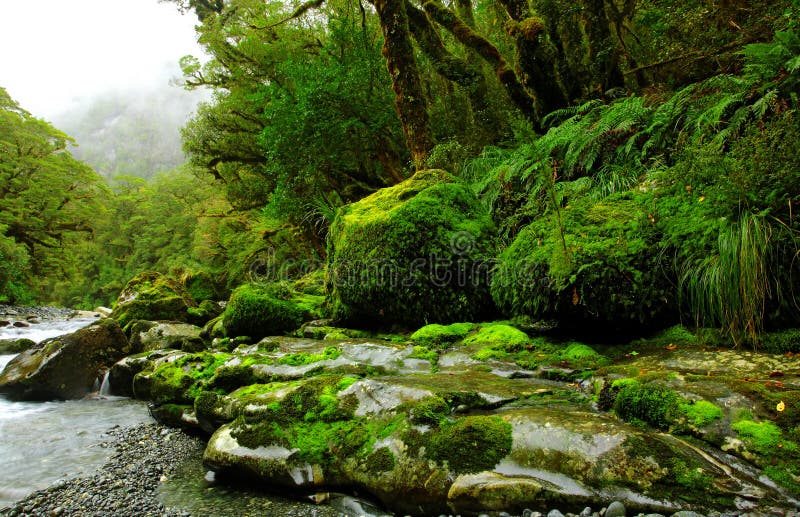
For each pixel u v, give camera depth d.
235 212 22.45
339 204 13.33
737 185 3.00
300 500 2.55
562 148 6.04
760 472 1.79
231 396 3.46
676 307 3.37
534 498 1.92
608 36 7.64
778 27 4.80
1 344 7.68
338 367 3.59
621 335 3.61
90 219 31.61
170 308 9.59
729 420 2.02
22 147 27.70
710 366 2.73
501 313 4.50
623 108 5.55
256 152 18.47
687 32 6.55
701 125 4.49
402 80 7.56
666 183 3.88
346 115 10.07
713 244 3.12
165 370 4.74
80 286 47.97
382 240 4.80
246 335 5.88
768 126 3.22
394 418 2.56
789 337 2.77
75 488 2.99
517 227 5.40
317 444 2.66
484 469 2.12
